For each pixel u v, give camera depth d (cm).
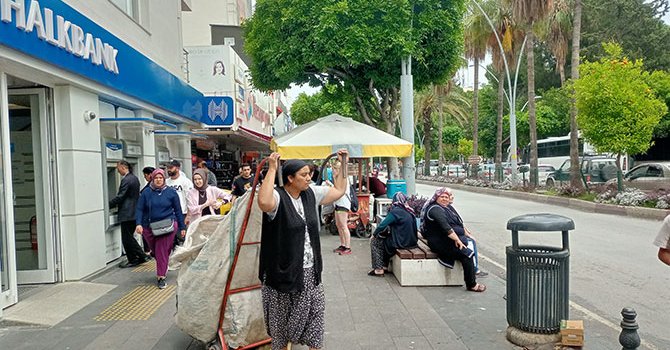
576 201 1858
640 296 667
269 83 1521
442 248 689
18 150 739
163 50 1237
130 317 574
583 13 4012
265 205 359
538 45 4691
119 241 915
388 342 487
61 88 735
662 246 381
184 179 887
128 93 923
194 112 1455
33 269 732
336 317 565
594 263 870
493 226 1378
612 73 1630
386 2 1280
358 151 1078
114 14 918
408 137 1282
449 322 544
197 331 446
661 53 3878
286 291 374
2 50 562
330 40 1277
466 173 4128
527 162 4316
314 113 3878
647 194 1603
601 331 524
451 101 4450
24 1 590
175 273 784
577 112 1916
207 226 488
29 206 740
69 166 737
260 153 3362
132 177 848
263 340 459
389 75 1449
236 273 445
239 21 3209
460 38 1440
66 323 556
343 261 880
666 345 494
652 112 1616
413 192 1266
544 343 457
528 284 465
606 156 2886
